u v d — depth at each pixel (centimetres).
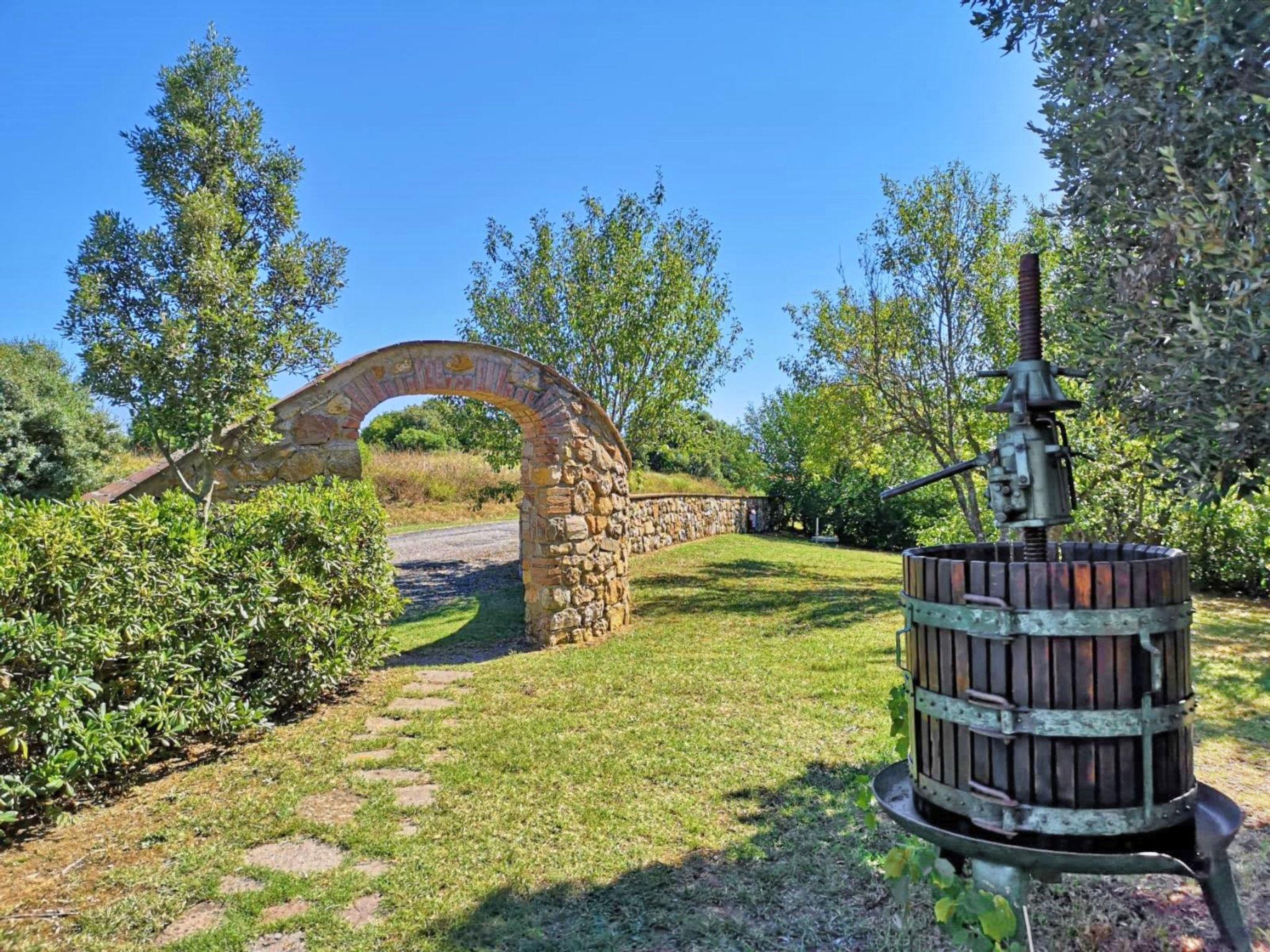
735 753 423
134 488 581
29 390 1556
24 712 332
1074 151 275
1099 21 258
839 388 1216
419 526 2123
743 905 272
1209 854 188
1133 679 189
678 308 1202
